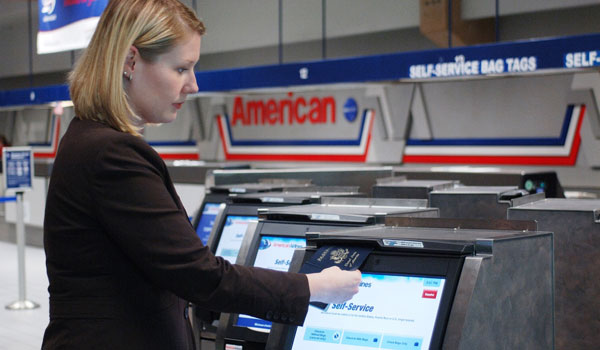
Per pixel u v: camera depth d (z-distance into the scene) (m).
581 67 6.75
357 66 8.53
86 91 1.57
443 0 9.68
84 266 1.52
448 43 9.77
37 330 6.26
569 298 2.42
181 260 1.47
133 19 1.54
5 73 17.39
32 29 16.22
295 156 12.70
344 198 2.77
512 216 2.50
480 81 10.30
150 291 1.55
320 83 8.93
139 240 1.47
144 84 1.58
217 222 3.27
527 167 9.91
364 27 11.14
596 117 9.16
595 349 2.38
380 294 1.71
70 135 1.57
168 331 1.57
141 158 1.52
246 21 12.68
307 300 1.56
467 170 4.14
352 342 1.71
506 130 10.11
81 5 5.23
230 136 13.74
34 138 17.28
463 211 2.83
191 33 1.60
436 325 1.55
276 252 2.53
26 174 7.13
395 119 11.21
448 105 10.68
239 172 3.88
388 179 3.58
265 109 13.10
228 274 1.51
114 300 1.52
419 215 2.37
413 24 10.50
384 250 1.75
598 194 9.24
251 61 12.87
